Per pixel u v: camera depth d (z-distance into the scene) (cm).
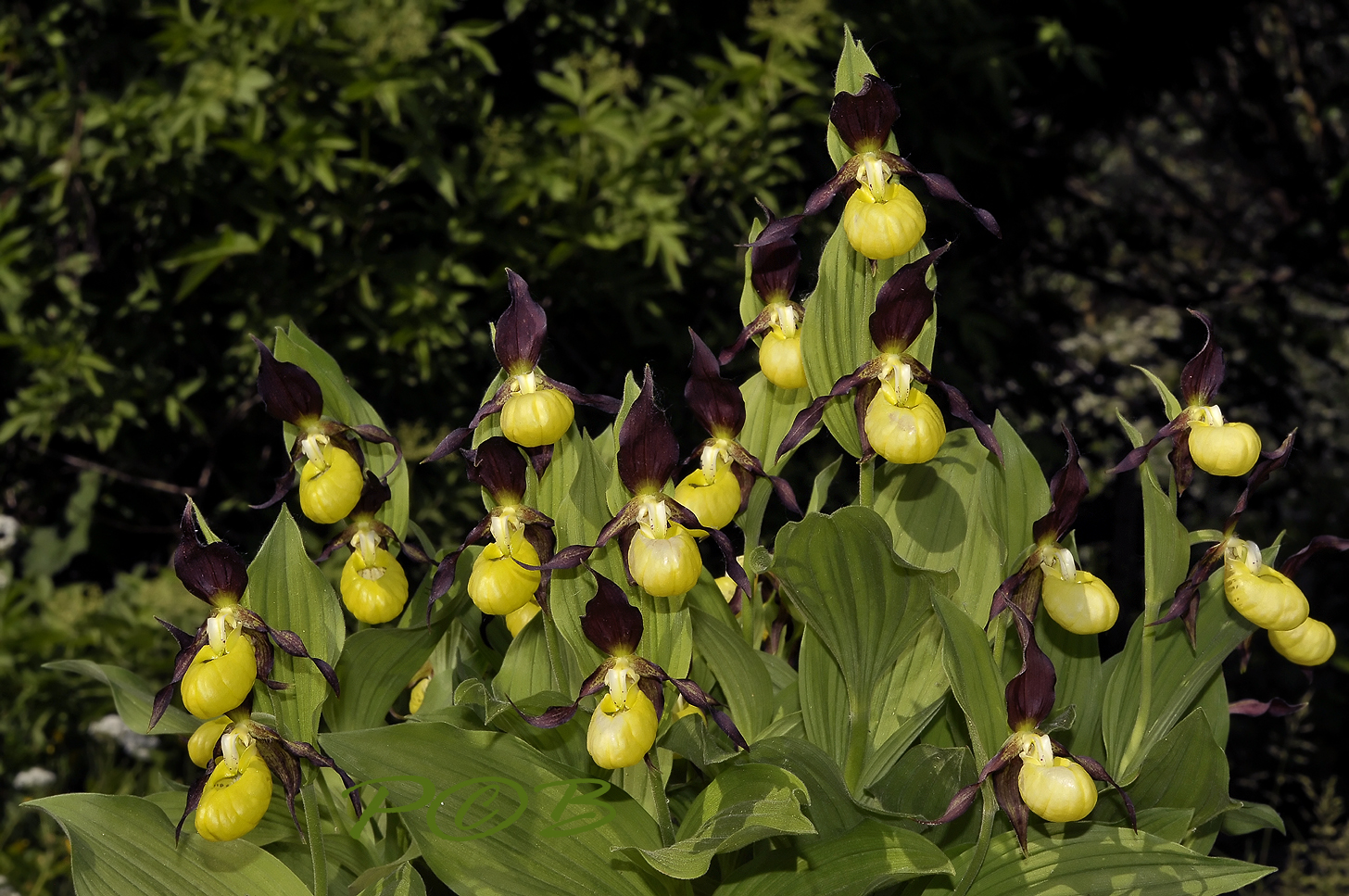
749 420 201
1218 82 718
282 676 177
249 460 493
